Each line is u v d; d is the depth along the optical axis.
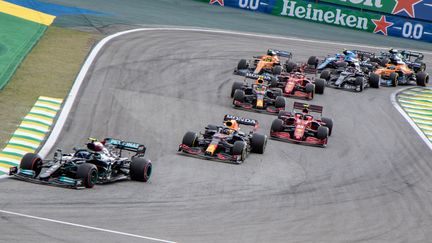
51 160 85.00
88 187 79.38
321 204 86.62
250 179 93.38
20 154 93.75
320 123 120.06
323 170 102.56
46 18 176.75
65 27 173.00
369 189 95.88
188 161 98.81
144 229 68.31
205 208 78.94
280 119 118.62
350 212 84.81
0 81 122.06
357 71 163.00
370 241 74.44
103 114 116.75
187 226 71.38
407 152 117.75
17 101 114.81
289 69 160.62
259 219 77.31
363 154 113.69
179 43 178.00
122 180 86.00
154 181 87.56
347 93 155.62
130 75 143.38
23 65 135.50
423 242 76.25
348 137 122.88
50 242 60.31
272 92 136.62
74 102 120.19
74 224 66.44
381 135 126.62
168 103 129.00
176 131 114.00
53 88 125.44
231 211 79.06
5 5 175.88
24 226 63.69
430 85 177.12
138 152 87.75
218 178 92.19
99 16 192.88
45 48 150.88
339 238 74.06
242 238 69.69
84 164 79.50
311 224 78.00
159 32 186.62
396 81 169.25
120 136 107.50
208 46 180.00
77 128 108.12
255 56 169.12
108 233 65.25
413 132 131.12
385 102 152.12
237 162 99.44
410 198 93.81
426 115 146.25
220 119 123.88
